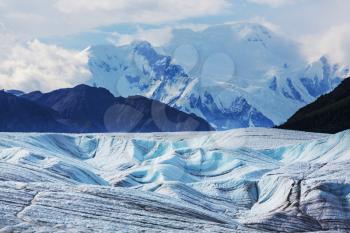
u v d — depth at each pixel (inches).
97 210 4468.5
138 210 4672.7
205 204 7317.9
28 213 4133.9
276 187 7839.6
